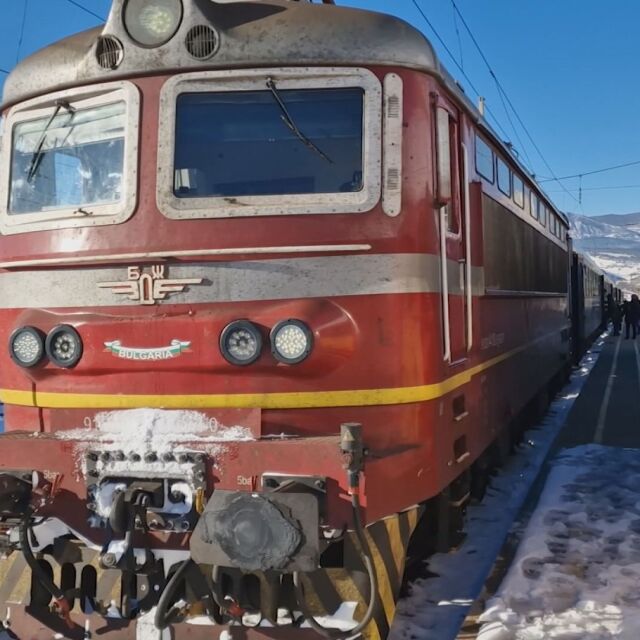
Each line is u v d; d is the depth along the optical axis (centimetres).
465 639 426
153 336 406
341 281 407
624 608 455
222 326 400
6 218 461
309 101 420
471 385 539
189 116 422
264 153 419
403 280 416
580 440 954
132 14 427
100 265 421
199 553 355
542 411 1154
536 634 421
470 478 629
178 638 376
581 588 485
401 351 414
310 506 351
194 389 404
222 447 383
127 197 420
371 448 411
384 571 403
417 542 544
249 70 418
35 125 459
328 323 400
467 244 522
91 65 434
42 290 436
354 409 409
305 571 346
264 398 401
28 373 431
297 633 371
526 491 743
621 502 667
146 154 421
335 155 418
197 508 381
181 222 413
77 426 420
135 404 410
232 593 376
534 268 910
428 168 434
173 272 411
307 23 423
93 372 415
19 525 382
